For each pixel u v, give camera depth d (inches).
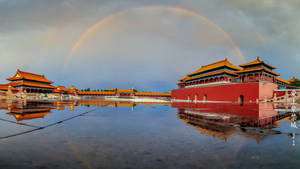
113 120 342.6
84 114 458.0
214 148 147.9
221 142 169.3
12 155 122.6
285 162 113.9
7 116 353.1
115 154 129.0
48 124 269.7
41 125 258.7
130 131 225.6
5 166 100.6
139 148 146.2
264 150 142.1
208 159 119.4
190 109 716.7
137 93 4370.1
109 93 4389.8
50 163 108.3
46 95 2539.4
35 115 389.4
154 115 461.1
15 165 103.0
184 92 2554.1
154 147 149.8
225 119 366.0
